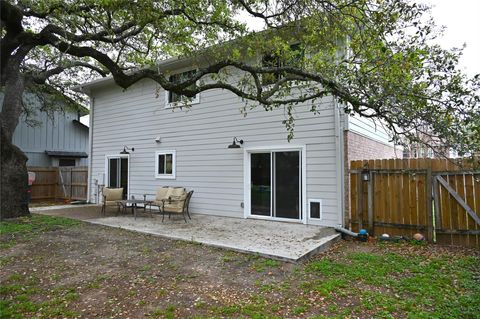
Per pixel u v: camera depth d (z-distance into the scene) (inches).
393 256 223.9
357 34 211.8
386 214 285.4
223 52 292.7
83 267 199.0
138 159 484.7
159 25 255.0
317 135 323.9
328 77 213.5
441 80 161.5
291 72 223.5
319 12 223.6
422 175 270.7
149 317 133.6
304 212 328.2
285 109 338.6
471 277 179.2
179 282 174.1
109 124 527.8
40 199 609.3
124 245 252.1
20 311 138.9
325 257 225.0
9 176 360.8
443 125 158.2
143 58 332.8
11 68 318.0
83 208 470.0
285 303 147.1
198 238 264.7
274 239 260.4
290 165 342.0
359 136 345.1
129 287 167.0
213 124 401.7
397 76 170.1
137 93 488.7
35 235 283.1
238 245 240.2
